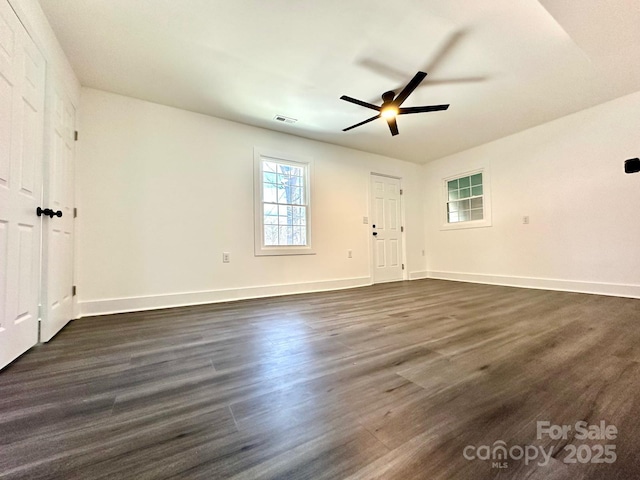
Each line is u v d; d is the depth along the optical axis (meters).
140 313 2.89
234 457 0.87
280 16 2.06
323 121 3.76
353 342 1.94
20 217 1.69
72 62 2.52
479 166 4.80
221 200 3.59
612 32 2.17
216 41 2.31
